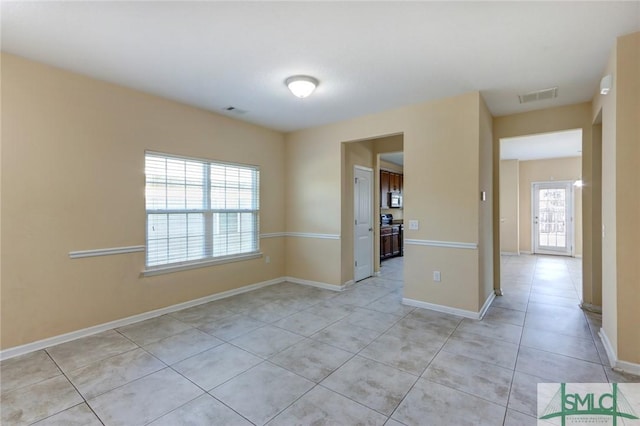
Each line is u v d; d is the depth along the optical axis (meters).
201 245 4.05
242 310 3.76
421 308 3.81
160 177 3.62
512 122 4.21
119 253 3.25
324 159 4.74
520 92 3.42
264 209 4.88
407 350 2.70
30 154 2.69
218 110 4.04
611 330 2.53
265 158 4.88
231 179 4.41
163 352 2.68
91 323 3.05
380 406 1.95
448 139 3.58
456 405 1.95
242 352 2.68
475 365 2.44
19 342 2.63
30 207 2.69
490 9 2.01
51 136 2.80
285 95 3.52
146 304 3.47
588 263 3.75
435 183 3.68
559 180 7.99
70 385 2.18
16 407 1.94
